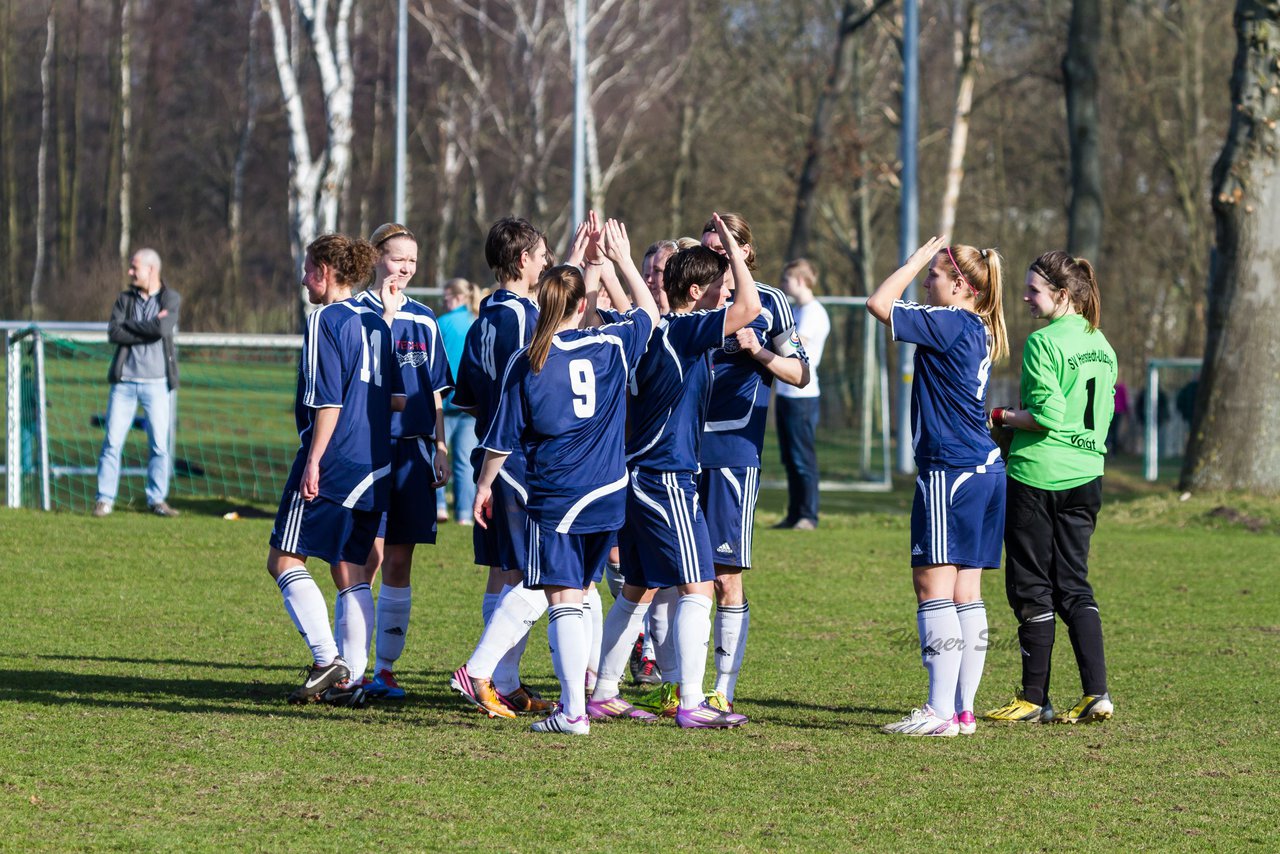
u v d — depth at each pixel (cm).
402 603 1714
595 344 1498
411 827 1149
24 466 3722
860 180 9044
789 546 3225
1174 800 1277
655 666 1880
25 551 2773
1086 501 1638
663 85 11244
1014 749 1470
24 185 15888
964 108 7825
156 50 14550
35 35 15362
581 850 1102
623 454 1522
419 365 1720
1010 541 1644
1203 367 4147
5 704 1552
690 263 1568
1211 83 9044
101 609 2230
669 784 1299
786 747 1459
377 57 12962
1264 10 3975
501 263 1630
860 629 2234
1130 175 9425
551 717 1520
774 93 10700
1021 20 8794
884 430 5397
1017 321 10312
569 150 12425
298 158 6662
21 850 1065
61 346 4009
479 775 1316
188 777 1279
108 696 1614
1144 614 2405
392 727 1512
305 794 1234
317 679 1611
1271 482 4050
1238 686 1820
